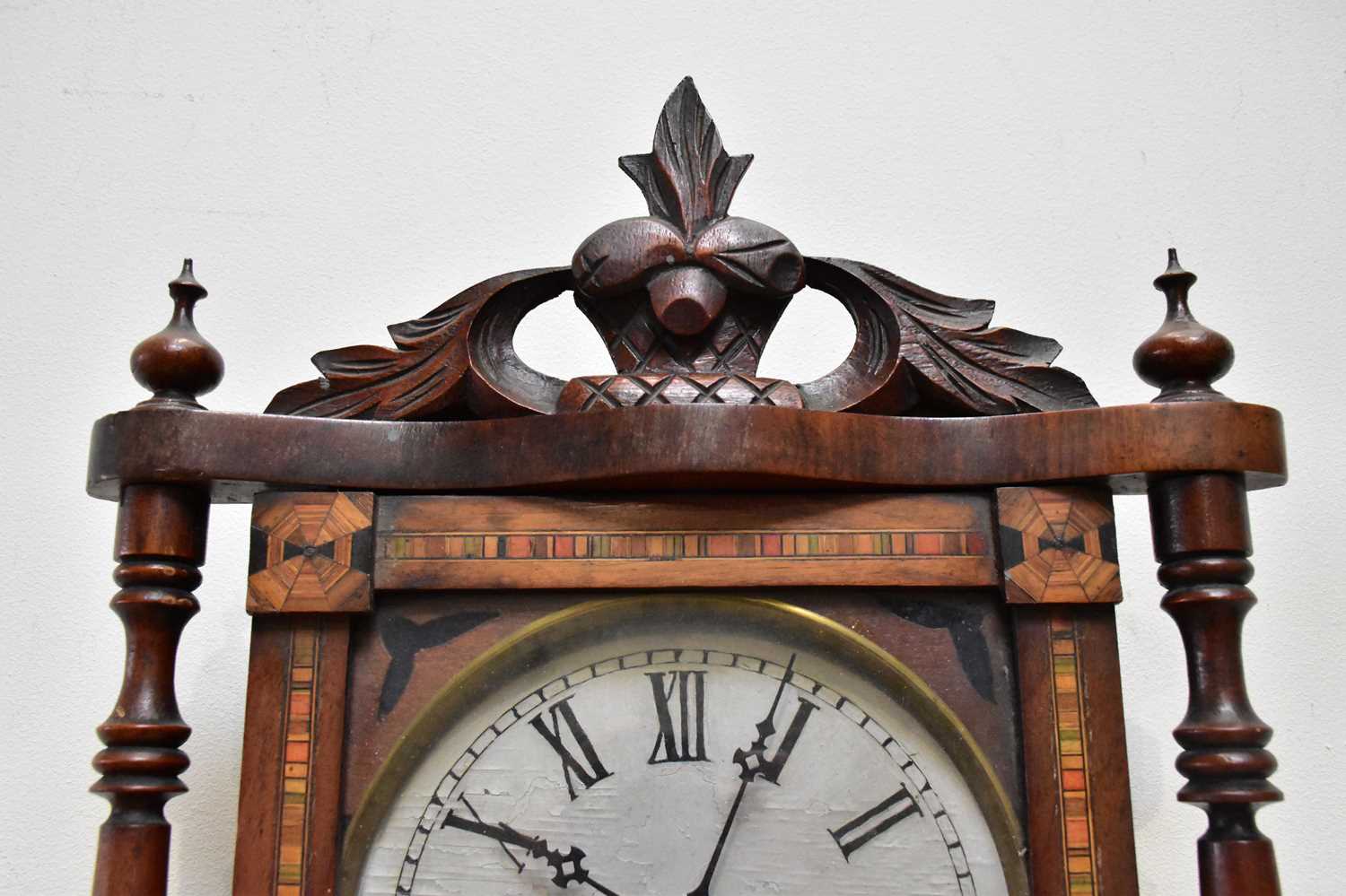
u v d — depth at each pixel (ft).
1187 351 3.19
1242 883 2.94
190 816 4.12
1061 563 3.16
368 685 3.17
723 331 3.40
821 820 3.09
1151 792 4.17
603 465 3.10
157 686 3.09
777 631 3.20
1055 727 3.09
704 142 3.50
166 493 3.16
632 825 3.09
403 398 3.36
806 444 3.11
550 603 3.21
